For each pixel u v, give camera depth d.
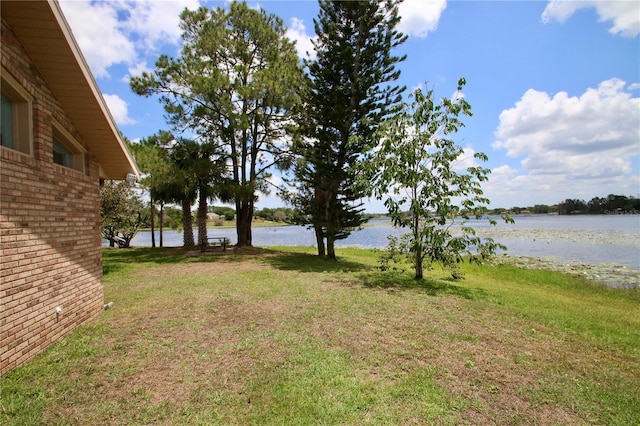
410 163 7.52
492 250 7.52
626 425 2.55
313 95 12.38
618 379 3.28
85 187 4.94
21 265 3.38
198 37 15.14
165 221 27.03
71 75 4.04
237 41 15.07
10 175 3.24
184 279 8.21
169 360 3.48
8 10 3.22
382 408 2.67
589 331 4.77
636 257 15.41
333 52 11.82
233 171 16.55
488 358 3.69
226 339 4.08
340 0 11.63
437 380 3.16
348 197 12.62
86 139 5.25
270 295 6.41
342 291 6.83
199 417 2.52
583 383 3.19
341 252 18.05
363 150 8.12
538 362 3.63
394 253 8.92
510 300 6.55
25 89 3.59
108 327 4.51
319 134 11.96
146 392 2.86
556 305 6.48
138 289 6.99
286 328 4.49
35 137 3.78
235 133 15.64
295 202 14.57
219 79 12.62
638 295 8.48
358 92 11.48
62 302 4.16
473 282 9.03
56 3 3.33
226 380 3.07
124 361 3.44
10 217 3.23
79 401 2.71
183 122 15.32
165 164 13.88
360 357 3.61
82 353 3.63
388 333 4.39
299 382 3.05
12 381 2.99
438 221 7.80
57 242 4.09
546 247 19.44
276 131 16.11
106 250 17.59
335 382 3.05
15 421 2.44
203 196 16.97
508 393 2.97
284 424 2.45
